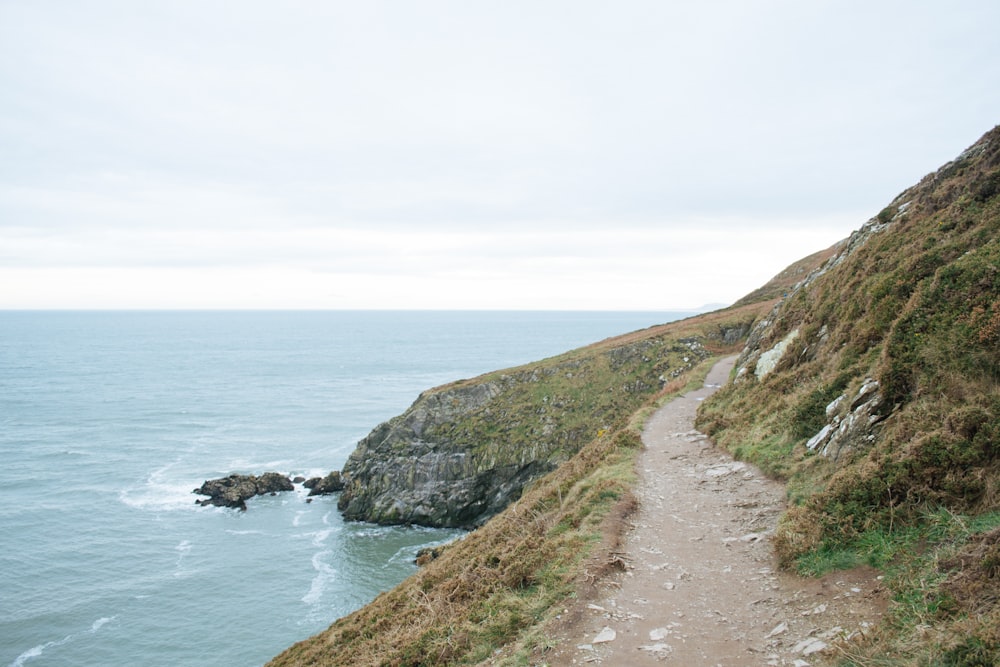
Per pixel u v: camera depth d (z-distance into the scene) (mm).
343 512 66125
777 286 91312
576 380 71125
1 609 45594
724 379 45594
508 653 10625
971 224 19281
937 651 7480
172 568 52438
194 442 100438
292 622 43281
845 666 8016
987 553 8656
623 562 13133
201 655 39562
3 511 66750
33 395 154875
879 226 30172
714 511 16156
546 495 22734
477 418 69688
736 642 9555
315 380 189000
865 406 15477
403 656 12469
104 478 79250
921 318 15320
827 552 11539
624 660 9453
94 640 41531
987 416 11391
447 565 19969
